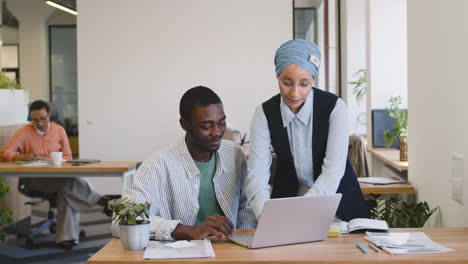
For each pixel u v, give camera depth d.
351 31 7.72
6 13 13.25
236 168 2.36
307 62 2.17
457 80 2.84
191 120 2.11
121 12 8.14
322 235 2.06
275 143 2.46
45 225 5.55
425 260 1.76
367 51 6.10
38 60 13.35
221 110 2.12
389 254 1.84
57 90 13.52
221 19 8.10
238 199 2.42
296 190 2.55
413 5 3.87
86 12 8.16
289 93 2.21
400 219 3.45
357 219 2.31
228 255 1.85
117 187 8.29
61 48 13.51
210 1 8.09
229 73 8.12
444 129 3.12
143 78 8.18
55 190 5.23
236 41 8.12
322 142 2.40
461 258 1.77
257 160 2.39
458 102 2.83
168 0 8.11
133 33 8.15
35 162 5.26
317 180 2.34
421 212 3.37
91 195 5.26
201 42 8.12
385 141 5.71
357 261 1.76
